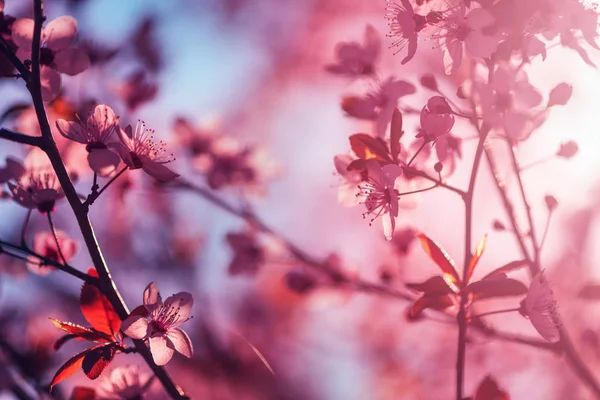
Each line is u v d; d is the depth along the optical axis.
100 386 0.55
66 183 0.51
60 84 0.55
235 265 0.73
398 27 0.55
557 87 0.54
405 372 1.04
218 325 1.01
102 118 0.53
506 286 0.52
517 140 0.54
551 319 0.54
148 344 0.52
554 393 0.92
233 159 0.77
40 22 0.52
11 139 0.51
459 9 0.53
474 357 0.96
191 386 0.99
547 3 0.52
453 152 0.56
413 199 0.57
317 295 0.72
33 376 0.67
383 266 0.68
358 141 0.54
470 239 0.53
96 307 0.52
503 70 0.52
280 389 1.10
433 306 0.53
